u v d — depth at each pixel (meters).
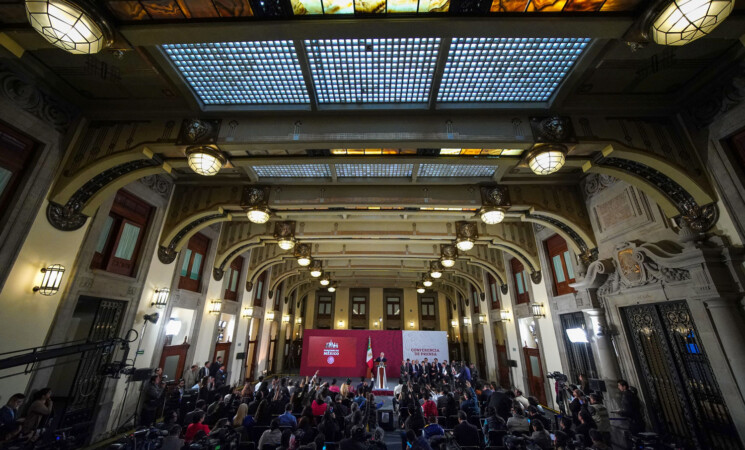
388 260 15.61
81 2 2.58
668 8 2.56
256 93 4.26
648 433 4.76
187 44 3.46
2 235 3.89
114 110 4.76
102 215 5.50
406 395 7.62
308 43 3.40
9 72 3.91
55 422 4.44
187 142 4.53
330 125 4.51
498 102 4.39
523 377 10.85
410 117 4.51
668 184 4.79
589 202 6.92
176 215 7.23
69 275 4.90
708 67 3.97
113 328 5.86
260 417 5.78
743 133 4.02
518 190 6.90
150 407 6.07
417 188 6.78
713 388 4.59
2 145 3.97
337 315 22.80
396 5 2.82
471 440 4.58
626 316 6.22
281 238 9.82
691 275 4.52
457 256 12.13
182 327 8.60
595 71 3.89
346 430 5.00
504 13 2.88
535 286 9.80
